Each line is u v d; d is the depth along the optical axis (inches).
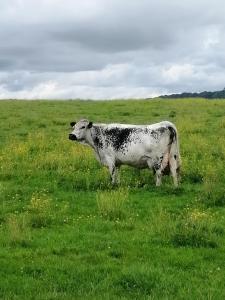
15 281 335.0
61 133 1034.1
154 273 342.6
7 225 453.1
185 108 1497.3
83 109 1482.5
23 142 912.3
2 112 1393.9
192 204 535.8
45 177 668.1
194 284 330.6
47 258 377.1
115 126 629.9
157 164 616.4
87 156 764.6
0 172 682.2
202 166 689.0
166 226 438.3
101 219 482.9
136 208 523.2
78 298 308.3
